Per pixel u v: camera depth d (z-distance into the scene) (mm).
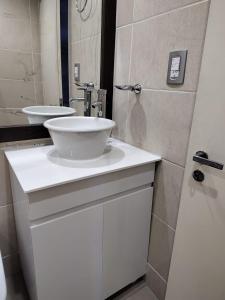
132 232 1148
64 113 1293
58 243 891
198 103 854
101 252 1055
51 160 1002
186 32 864
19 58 1095
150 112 1099
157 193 1153
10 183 1163
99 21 1265
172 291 1143
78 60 1267
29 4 1065
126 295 1283
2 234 1235
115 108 1343
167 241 1146
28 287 1154
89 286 1079
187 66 885
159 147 1086
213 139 825
